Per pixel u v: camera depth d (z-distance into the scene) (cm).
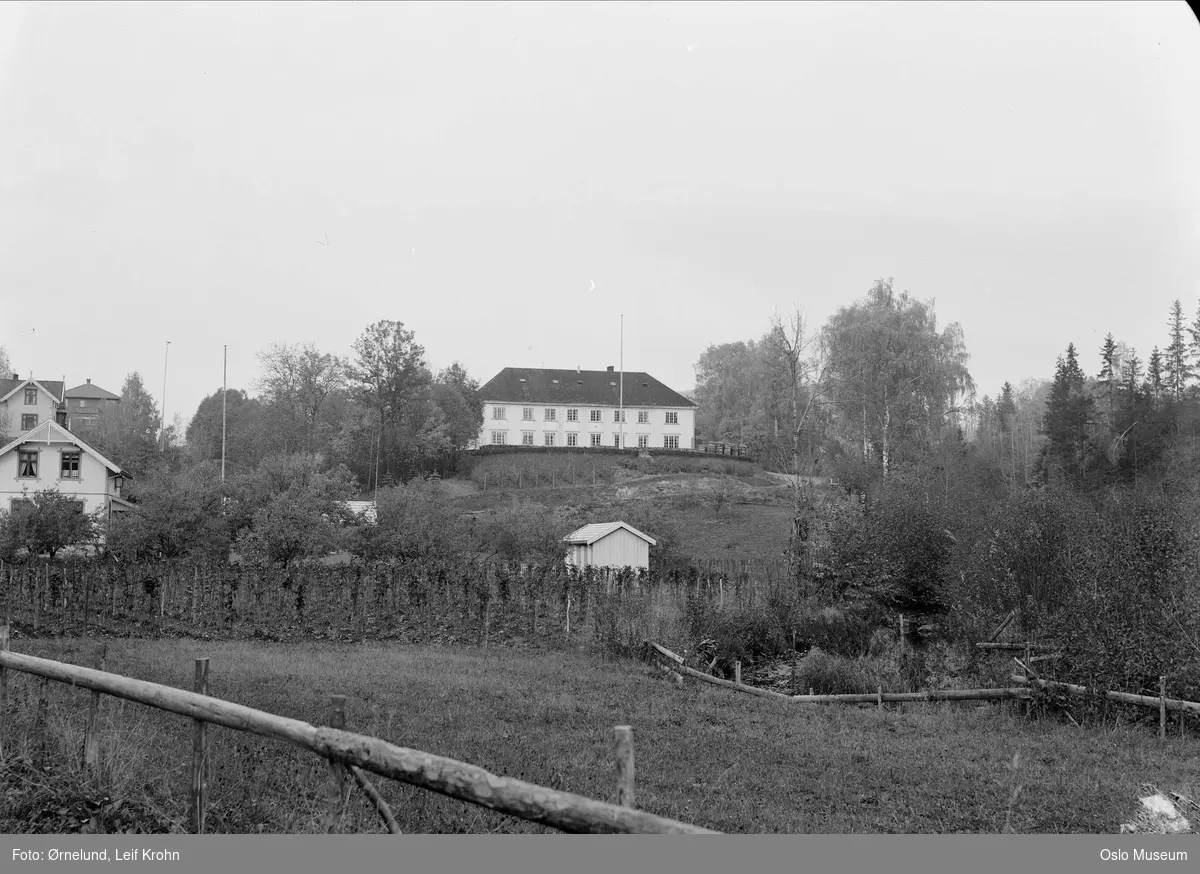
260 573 3297
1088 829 959
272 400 8788
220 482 4338
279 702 1442
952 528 3241
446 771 480
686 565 4475
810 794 1069
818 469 4494
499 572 3369
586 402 10556
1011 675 1941
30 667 822
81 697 1223
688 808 962
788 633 2714
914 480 3719
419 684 1777
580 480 8412
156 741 960
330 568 3541
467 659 2350
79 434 8925
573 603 3206
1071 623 1911
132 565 3325
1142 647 1762
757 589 3058
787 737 1443
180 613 3120
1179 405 7344
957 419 7512
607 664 2394
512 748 1195
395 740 1206
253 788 807
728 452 10162
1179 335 9369
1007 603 2492
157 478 3988
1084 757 1388
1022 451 9306
